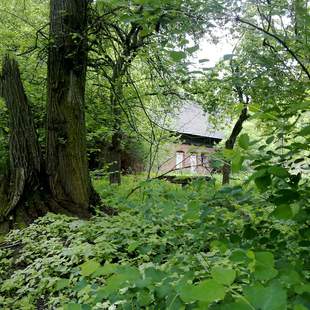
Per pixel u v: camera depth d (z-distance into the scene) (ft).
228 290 2.99
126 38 25.36
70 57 23.88
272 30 10.84
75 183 24.04
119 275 4.22
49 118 24.20
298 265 5.26
